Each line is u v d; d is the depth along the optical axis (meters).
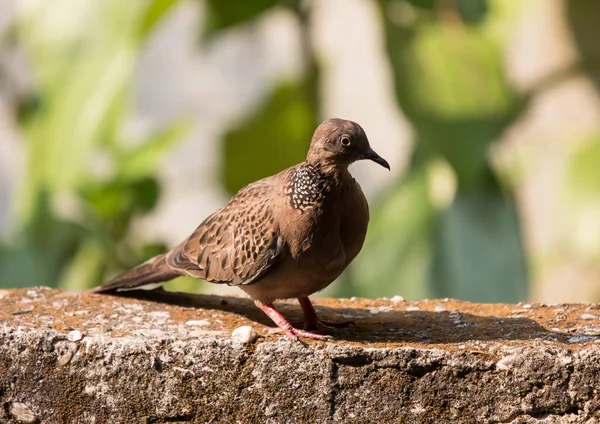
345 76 15.67
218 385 7.75
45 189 12.91
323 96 13.69
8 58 13.26
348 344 7.82
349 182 8.23
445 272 13.05
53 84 12.70
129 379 7.79
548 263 13.84
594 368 7.53
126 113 12.72
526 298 13.02
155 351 7.75
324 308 9.40
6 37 12.87
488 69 12.65
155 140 13.09
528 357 7.55
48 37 12.66
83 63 12.66
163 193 13.32
